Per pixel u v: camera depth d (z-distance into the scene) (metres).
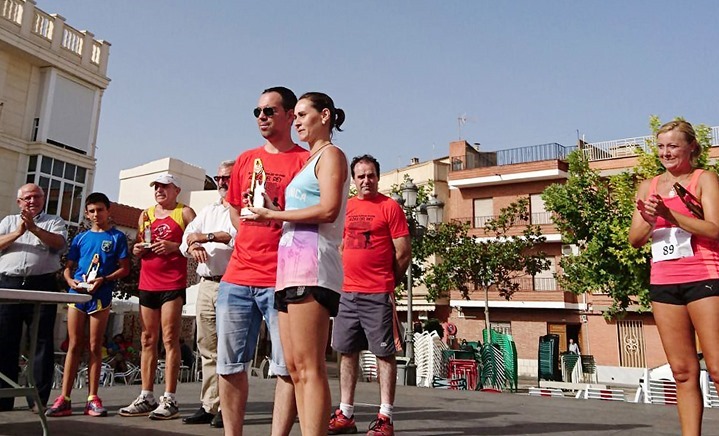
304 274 2.48
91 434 3.85
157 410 4.56
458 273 23.72
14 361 4.96
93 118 22.52
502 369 14.61
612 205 18.28
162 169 31.33
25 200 4.97
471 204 31.77
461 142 33.12
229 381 3.20
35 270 5.05
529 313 29.27
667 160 3.18
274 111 3.37
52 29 20.86
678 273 2.99
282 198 3.26
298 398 2.58
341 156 2.68
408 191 13.13
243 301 3.23
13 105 19.83
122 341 16.47
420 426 4.48
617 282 17.59
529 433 4.16
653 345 26.16
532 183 30.17
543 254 24.73
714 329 2.85
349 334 4.39
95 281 4.85
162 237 4.80
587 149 29.89
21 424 4.27
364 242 4.45
